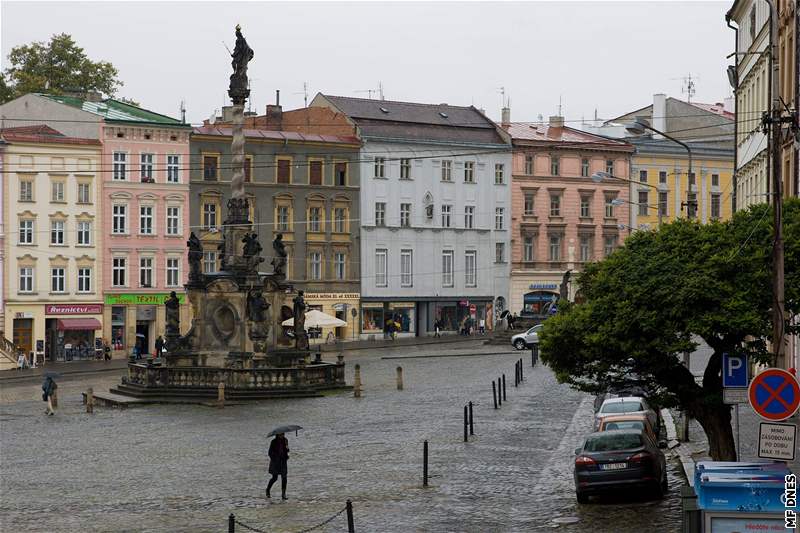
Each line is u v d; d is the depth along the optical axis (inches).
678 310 1240.2
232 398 2561.5
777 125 1182.3
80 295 4173.2
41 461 1779.0
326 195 4749.0
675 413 2151.8
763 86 2573.8
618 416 1558.8
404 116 5064.0
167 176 4350.4
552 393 2541.8
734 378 1202.6
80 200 4173.2
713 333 1231.5
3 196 4025.6
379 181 4896.7
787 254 1251.8
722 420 1315.2
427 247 5036.9
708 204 5605.3
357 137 4840.1
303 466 1669.5
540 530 1197.1
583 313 1310.3
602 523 1219.2
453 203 5108.3
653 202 5536.4
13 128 4119.1
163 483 1551.4
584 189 5403.5
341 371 2753.4
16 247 4050.2
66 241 4143.7
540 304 5319.9
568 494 1398.9
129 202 4274.1
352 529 1138.0
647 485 1312.7
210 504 1391.5
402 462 1669.5
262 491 1471.5
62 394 2881.4
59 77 5255.9
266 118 5054.1
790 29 2064.5
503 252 5260.8
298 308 2888.8
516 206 5275.6
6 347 3836.1
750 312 1216.8
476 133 5226.4
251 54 2893.7
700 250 1282.0
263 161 4596.5
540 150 5310.0
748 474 872.9
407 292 4975.4
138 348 3951.8
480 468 1596.9
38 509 1381.6
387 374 3139.8
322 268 4758.9
